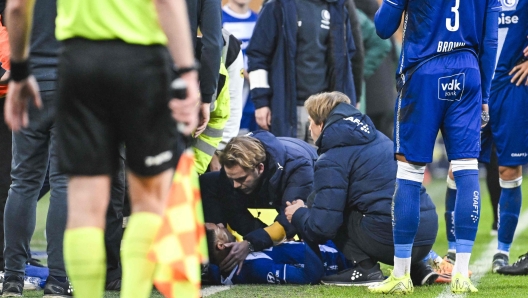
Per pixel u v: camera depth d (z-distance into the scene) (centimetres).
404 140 1711
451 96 1702
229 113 1998
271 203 1969
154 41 1032
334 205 1812
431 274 1880
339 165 1830
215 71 1788
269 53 2595
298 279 1895
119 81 1012
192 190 1091
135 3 1028
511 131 2219
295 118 2580
